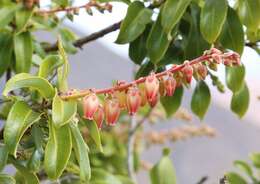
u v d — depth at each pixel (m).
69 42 0.49
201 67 0.33
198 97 0.46
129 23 0.43
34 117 0.34
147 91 0.33
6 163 0.38
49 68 0.37
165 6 0.40
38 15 0.45
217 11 0.39
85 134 0.45
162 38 0.41
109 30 0.47
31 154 0.38
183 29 0.44
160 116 0.67
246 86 0.45
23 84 0.34
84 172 0.35
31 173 0.37
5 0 0.46
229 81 0.43
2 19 0.43
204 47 0.42
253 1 0.41
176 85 0.34
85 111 0.33
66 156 0.34
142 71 0.44
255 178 0.57
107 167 0.67
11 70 0.47
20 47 0.43
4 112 0.40
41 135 0.37
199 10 0.43
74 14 0.44
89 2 0.43
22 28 0.42
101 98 0.37
